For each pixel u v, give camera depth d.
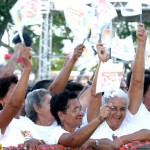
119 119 6.53
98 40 7.27
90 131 5.93
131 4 7.50
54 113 6.33
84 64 7.82
